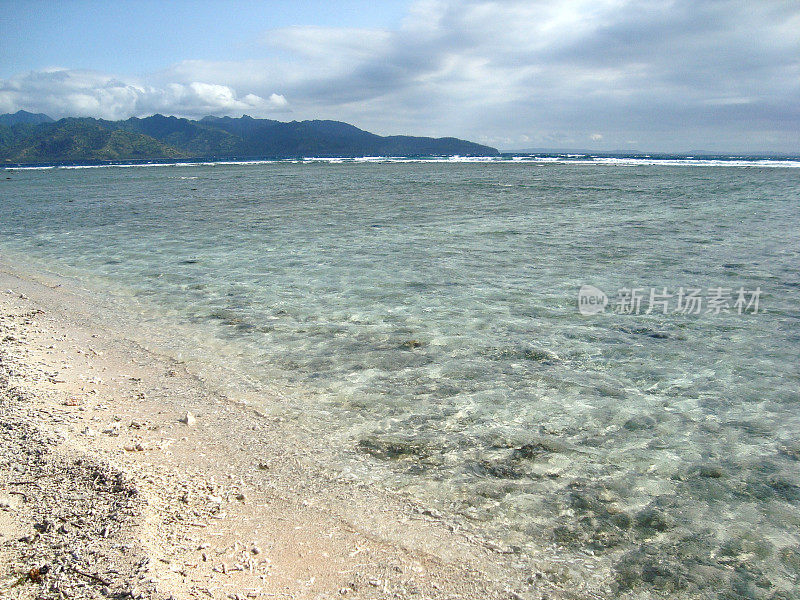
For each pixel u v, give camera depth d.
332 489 5.83
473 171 79.69
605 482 6.12
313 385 8.53
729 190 41.00
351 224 26.09
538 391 8.36
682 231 23.06
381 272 16.11
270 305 12.83
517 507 5.64
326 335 10.79
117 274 16.17
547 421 7.46
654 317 11.88
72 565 4.22
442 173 74.94
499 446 6.83
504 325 11.37
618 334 10.86
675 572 4.79
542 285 14.56
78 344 10.13
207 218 28.97
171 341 10.43
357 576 4.50
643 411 7.76
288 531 5.06
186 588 4.09
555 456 6.63
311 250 19.59
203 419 7.30
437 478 6.13
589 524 5.40
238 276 15.75
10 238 23.25
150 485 5.51
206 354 9.78
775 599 4.50
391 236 22.52
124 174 83.62
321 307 12.66
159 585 4.01
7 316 11.61
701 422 7.46
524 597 4.40
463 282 14.89
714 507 5.70
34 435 6.38
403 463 6.42
